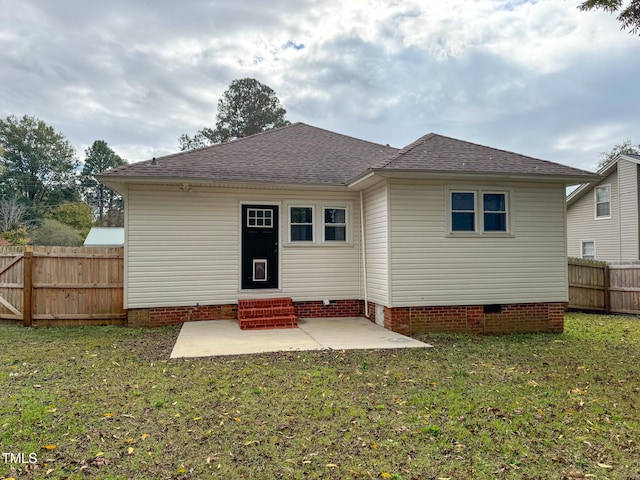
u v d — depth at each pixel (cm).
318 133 1326
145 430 377
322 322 952
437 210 866
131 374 549
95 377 535
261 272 989
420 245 859
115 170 863
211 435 367
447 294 867
